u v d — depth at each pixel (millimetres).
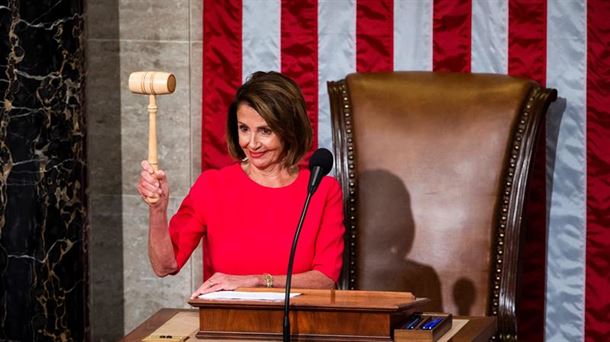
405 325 7613
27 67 11531
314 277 9078
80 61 11750
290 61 12320
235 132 9281
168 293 12914
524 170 10891
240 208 9328
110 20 12539
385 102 11188
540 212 12242
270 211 9320
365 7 12219
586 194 12164
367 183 11094
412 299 7766
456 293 10883
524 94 11031
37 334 11867
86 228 12070
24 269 11781
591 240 12211
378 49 12242
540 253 12297
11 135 11594
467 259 10883
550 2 12000
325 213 9430
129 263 12883
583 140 12109
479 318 8547
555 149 12164
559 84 12070
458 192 10938
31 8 11477
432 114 11078
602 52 11992
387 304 7387
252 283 8508
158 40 12555
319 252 9336
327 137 12391
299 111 8891
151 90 7934
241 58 12344
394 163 11055
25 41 11500
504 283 10797
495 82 11172
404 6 12188
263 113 8727
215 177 9453
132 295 12938
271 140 8891
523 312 12398
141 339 7895
